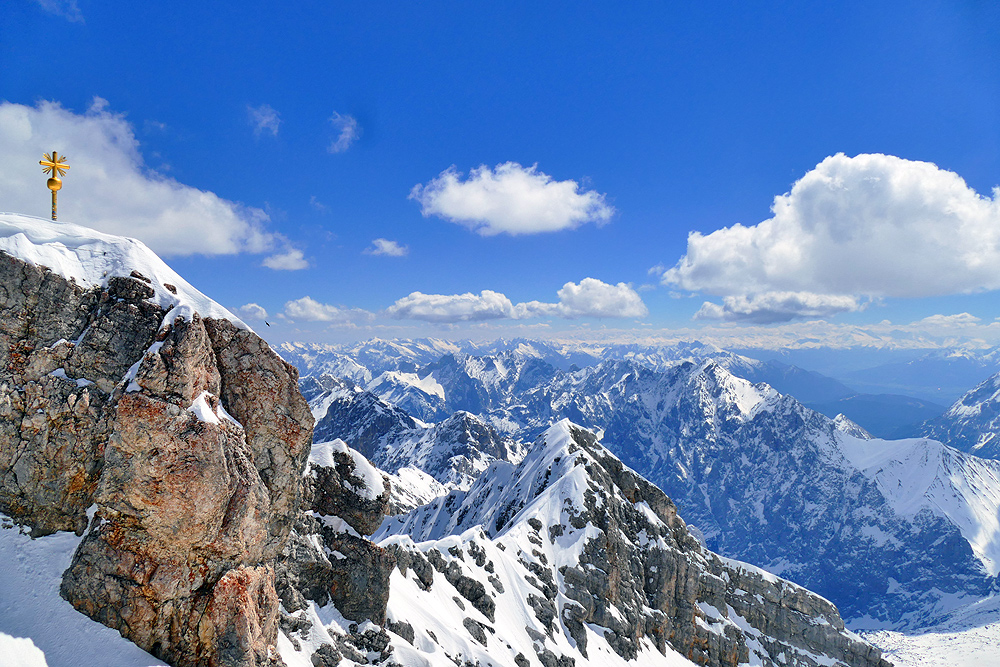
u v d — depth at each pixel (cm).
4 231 3506
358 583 5856
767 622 15862
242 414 3794
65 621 2970
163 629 3145
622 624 12481
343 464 6072
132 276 3681
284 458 3953
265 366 3925
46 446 3256
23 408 3272
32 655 2736
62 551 3181
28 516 3231
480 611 9538
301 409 4028
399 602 7106
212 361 3659
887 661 15512
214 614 3262
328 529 5838
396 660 5703
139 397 3256
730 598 16000
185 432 3275
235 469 3459
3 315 3294
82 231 3834
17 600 2941
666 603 14388
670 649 13812
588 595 12394
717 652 14450
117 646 3008
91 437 3312
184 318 3519
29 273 3372
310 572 5484
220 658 3247
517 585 11162
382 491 6097
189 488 3209
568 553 13212
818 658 15562
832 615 16238
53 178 3922
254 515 3500
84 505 3284
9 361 3291
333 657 5078
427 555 9812
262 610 3697
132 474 3203
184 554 3222
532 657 9388
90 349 3422
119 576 3123
